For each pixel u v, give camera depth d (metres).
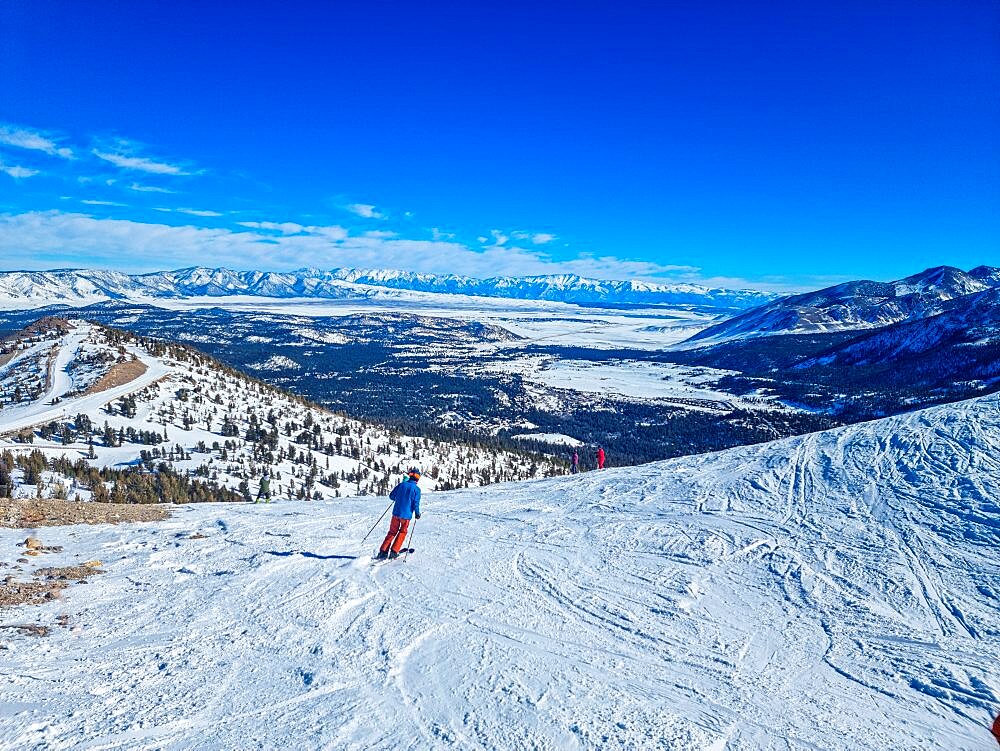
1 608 8.13
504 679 6.42
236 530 13.28
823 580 9.23
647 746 5.19
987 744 5.31
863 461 14.73
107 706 5.73
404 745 5.16
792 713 5.81
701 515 13.16
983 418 15.41
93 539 12.29
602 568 10.26
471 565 10.52
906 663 6.80
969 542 9.89
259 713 5.66
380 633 7.61
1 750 4.90
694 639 7.50
